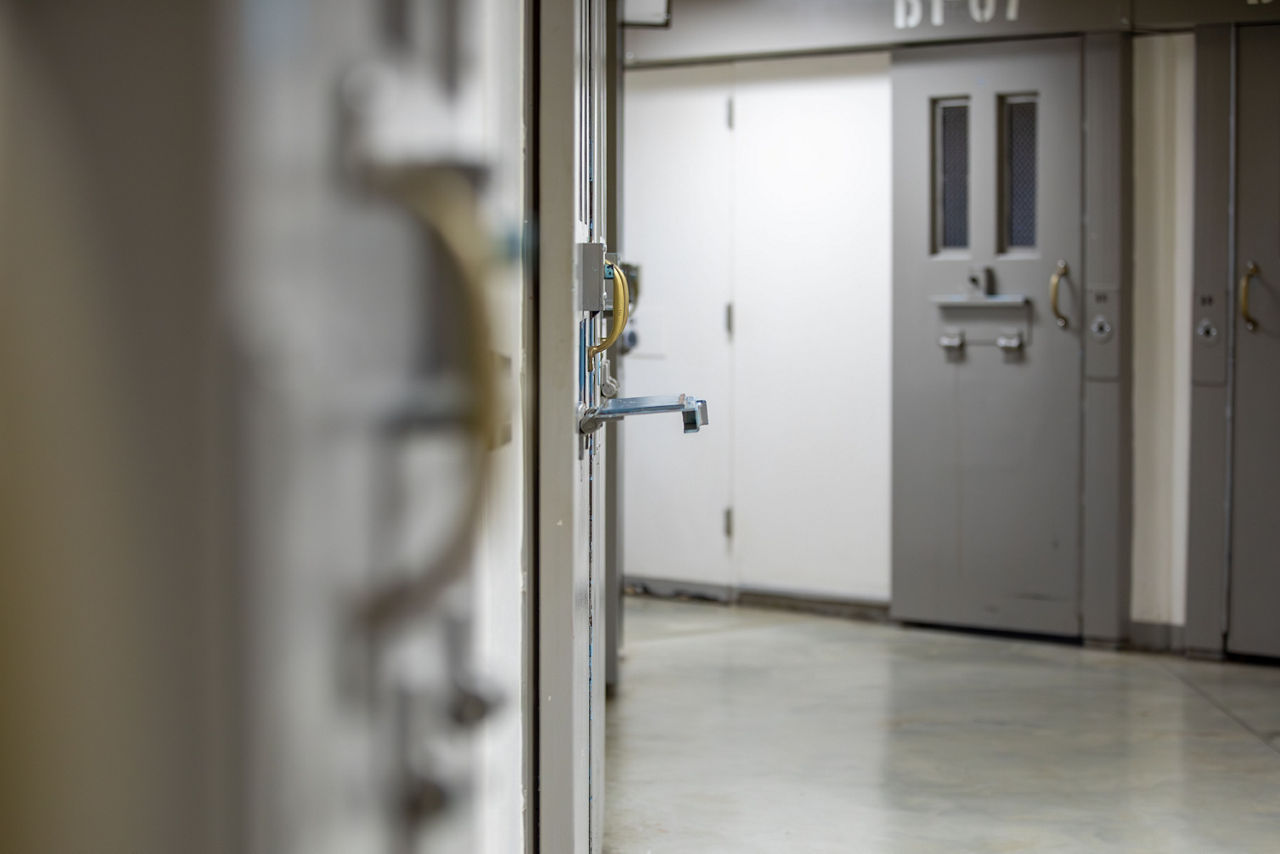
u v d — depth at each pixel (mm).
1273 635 4289
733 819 2912
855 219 4789
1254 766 3293
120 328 1350
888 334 4777
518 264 1560
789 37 4680
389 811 1453
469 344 1464
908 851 2732
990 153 4488
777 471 5000
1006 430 4555
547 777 1790
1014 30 4387
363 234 1384
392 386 1416
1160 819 2924
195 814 1397
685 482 5164
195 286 1345
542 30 1701
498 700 1548
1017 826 2879
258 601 1379
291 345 1365
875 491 4844
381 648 1426
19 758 1404
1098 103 4332
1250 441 4281
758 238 4945
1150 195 4379
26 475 1369
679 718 3693
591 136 2205
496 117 1483
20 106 1329
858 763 3309
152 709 1387
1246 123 4219
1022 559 4566
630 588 5320
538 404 1744
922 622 4766
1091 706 3824
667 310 5105
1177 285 4375
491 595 1513
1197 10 4199
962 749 3422
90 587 1376
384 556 1420
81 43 1324
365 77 1364
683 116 5020
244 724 1388
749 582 5090
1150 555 4469
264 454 1367
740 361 5020
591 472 2211
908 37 4520
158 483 1363
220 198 1338
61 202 1339
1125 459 4438
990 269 4523
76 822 1407
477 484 1488
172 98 1327
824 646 4512
